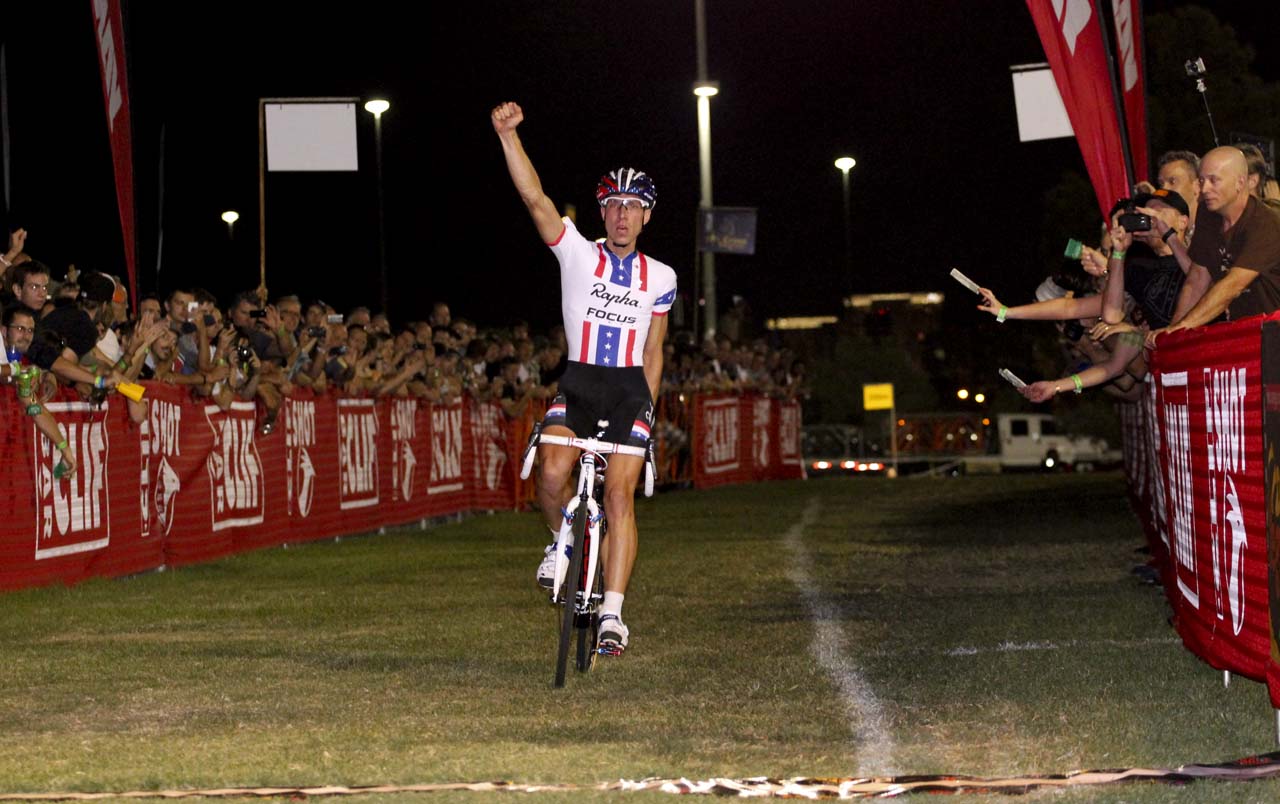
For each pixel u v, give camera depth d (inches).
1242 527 300.0
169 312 680.4
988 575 589.3
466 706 326.3
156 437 625.9
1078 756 267.4
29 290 544.1
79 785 251.3
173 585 571.2
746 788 243.3
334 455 797.2
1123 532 767.7
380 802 237.8
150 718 315.9
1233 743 276.2
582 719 310.3
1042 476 1429.6
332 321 807.1
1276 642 272.8
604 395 355.9
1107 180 592.4
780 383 1588.3
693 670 371.6
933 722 301.9
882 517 927.0
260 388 710.5
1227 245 357.1
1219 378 315.6
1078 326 556.1
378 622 468.4
